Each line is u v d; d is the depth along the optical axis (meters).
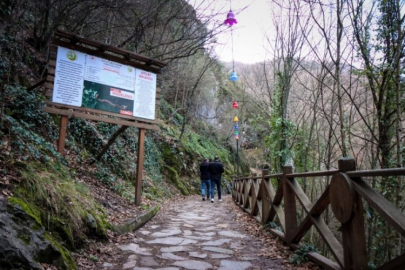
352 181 2.19
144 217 4.94
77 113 4.96
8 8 4.86
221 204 9.02
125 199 5.72
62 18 6.96
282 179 3.93
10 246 2.04
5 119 3.87
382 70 3.97
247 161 21.94
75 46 5.07
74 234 2.97
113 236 3.64
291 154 6.91
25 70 6.46
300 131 7.00
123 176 7.67
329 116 5.60
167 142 13.47
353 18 4.22
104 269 2.69
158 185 9.83
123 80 5.66
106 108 5.37
